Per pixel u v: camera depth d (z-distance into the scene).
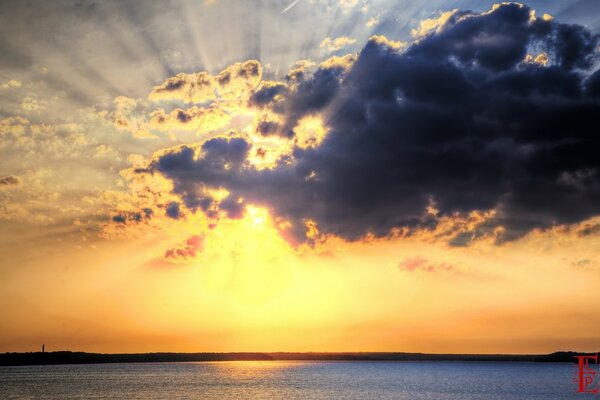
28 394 155.12
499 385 199.50
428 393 161.25
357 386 191.88
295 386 191.00
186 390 171.38
